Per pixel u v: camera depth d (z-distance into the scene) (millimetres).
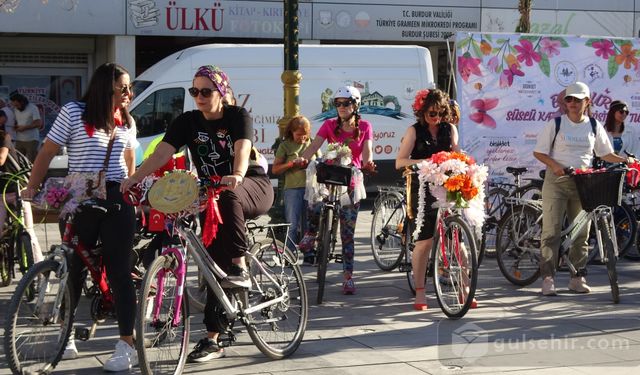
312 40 19078
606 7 20547
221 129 5605
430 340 6465
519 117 11656
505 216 8758
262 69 15023
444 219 7312
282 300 6000
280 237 8688
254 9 18766
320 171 7793
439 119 7598
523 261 8609
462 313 7074
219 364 5793
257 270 5910
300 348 6234
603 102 12062
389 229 9289
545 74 11742
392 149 15617
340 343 6375
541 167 11773
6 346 5141
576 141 8156
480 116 11539
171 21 18328
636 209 10414
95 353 6012
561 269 9398
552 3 20203
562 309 7562
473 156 11562
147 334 5125
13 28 17578
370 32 19375
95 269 5676
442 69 20828
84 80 19391
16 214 7902
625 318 7203
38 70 19062
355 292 8242
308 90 15227
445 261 7324
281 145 8688
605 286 8633
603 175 7695
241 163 5422
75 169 5586
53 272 5387
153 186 5277
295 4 9211
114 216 5516
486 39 11555
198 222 6219
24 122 16281
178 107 14711
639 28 20812
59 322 5484
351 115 8219
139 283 6320
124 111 5789
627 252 10203
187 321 5406
